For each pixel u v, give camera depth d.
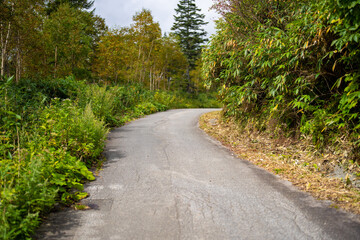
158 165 5.49
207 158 6.05
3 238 2.46
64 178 4.00
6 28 15.07
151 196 3.92
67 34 21.50
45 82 11.54
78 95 11.16
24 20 15.69
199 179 4.66
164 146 7.22
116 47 21.42
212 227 3.02
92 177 4.60
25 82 10.45
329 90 5.77
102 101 11.41
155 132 9.46
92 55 25.83
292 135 6.51
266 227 3.01
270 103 7.30
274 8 7.27
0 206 2.75
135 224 3.10
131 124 11.69
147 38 24.38
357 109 5.02
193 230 2.96
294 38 5.53
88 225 3.08
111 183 4.46
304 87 5.69
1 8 14.07
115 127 10.75
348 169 4.58
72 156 5.23
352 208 3.42
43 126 5.15
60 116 5.61
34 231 2.94
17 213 2.71
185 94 38.06
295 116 6.42
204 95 40.28
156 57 28.88
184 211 3.43
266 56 6.34
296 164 5.29
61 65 22.42
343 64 5.19
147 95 20.42
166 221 3.17
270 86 6.71
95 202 3.72
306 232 2.89
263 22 7.58
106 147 7.08
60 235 2.86
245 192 4.06
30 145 4.52
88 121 6.39
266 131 7.37
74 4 32.06
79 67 24.86
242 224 3.08
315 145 5.51
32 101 8.07
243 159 5.98
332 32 4.89
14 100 6.42
